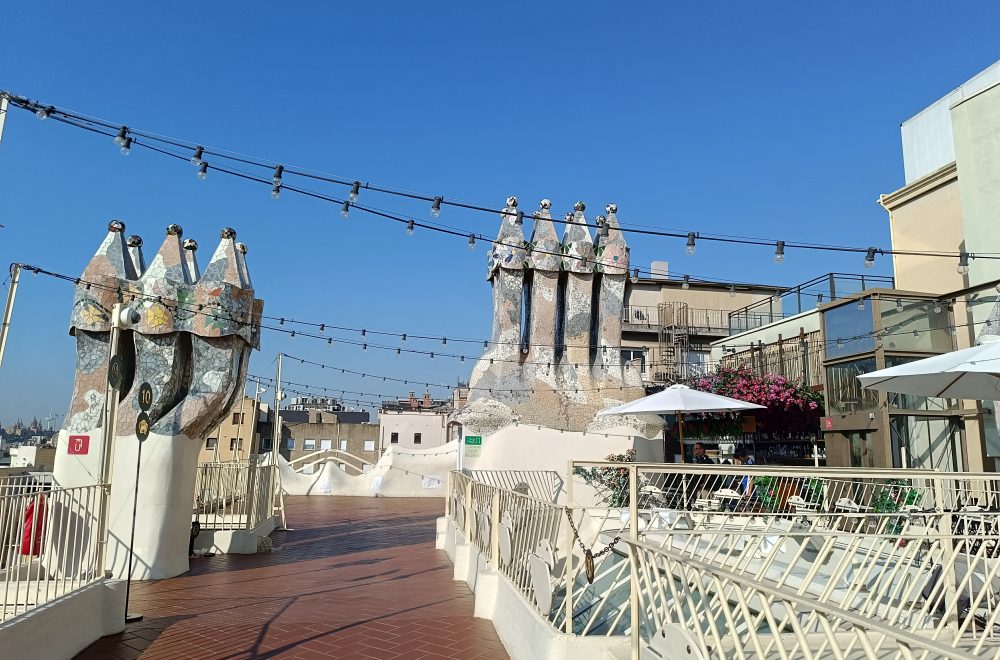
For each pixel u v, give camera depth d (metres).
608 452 15.02
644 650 4.96
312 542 14.15
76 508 9.34
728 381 15.85
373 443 48.66
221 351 10.86
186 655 6.39
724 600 3.32
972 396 7.94
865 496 9.34
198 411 10.63
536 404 15.19
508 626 6.68
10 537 6.29
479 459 14.81
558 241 16.09
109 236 10.88
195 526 12.57
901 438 12.78
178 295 10.71
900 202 17.75
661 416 15.52
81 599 6.60
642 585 5.47
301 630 7.22
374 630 7.21
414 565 11.35
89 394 10.43
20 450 32.25
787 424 15.80
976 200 13.70
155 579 10.08
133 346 11.02
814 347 18.52
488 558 8.54
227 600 8.70
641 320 31.06
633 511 4.66
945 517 5.72
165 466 10.40
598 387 15.60
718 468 5.68
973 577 6.15
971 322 13.64
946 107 18.02
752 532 5.86
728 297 31.84
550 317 15.78
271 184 7.74
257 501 14.04
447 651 6.52
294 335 12.67
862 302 13.31
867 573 5.73
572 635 5.34
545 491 14.38
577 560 8.16
